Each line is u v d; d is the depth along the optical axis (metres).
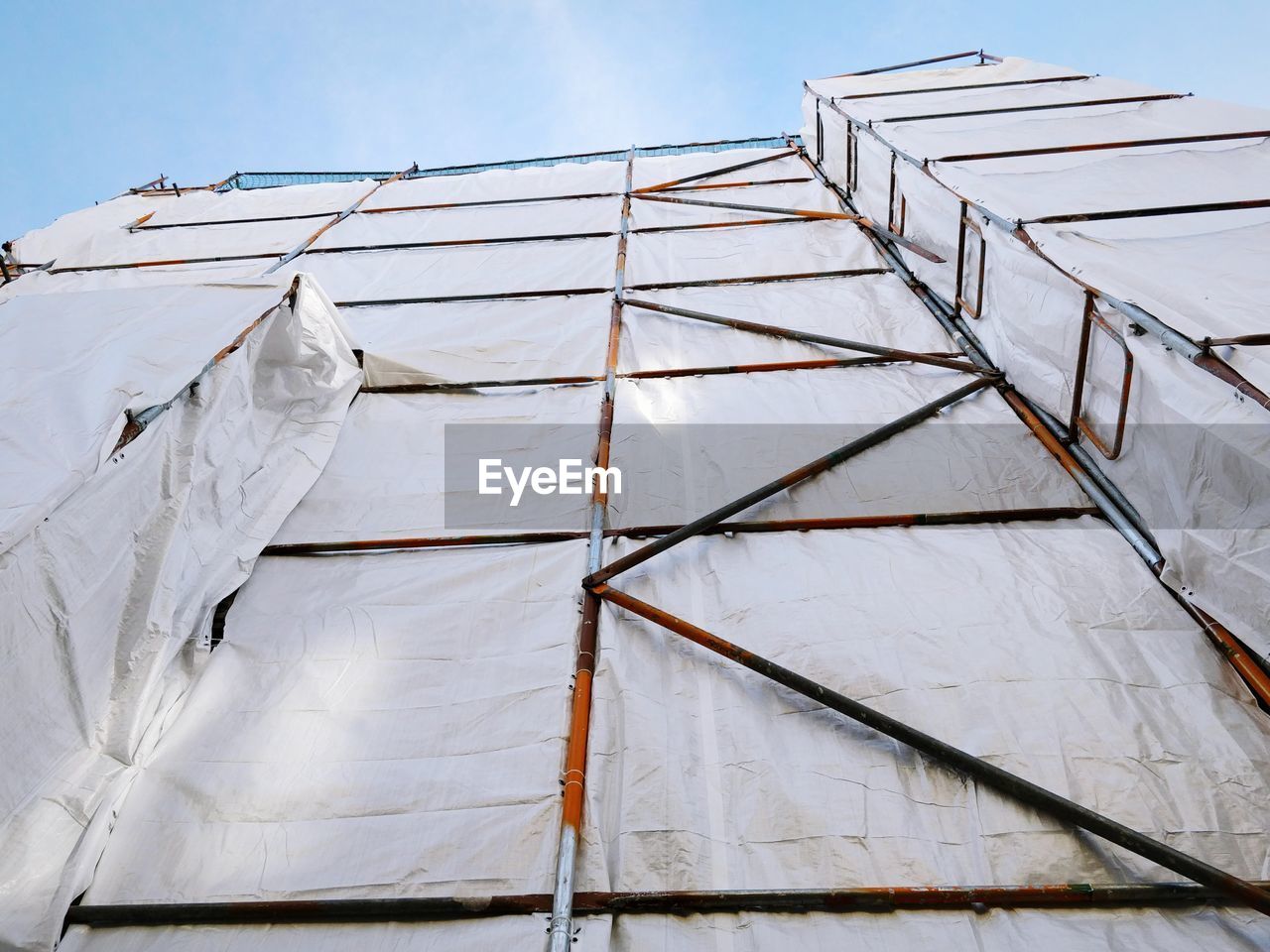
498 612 2.70
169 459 2.61
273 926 1.87
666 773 2.14
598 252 5.92
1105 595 2.55
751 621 2.60
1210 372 2.19
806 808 2.04
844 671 2.39
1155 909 1.78
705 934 1.80
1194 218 3.23
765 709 2.31
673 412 3.80
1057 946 1.73
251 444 3.18
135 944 1.83
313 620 2.70
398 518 3.18
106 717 2.17
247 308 3.34
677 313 4.70
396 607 2.73
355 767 2.21
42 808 1.93
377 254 6.21
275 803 2.12
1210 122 4.67
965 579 2.67
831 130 7.07
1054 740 2.13
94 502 2.25
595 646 2.54
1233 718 2.14
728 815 2.05
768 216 6.40
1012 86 6.88
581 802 2.06
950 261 4.48
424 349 4.34
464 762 2.21
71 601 2.12
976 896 1.82
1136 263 2.79
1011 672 2.33
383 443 3.64
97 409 2.44
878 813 2.02
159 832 2.06
